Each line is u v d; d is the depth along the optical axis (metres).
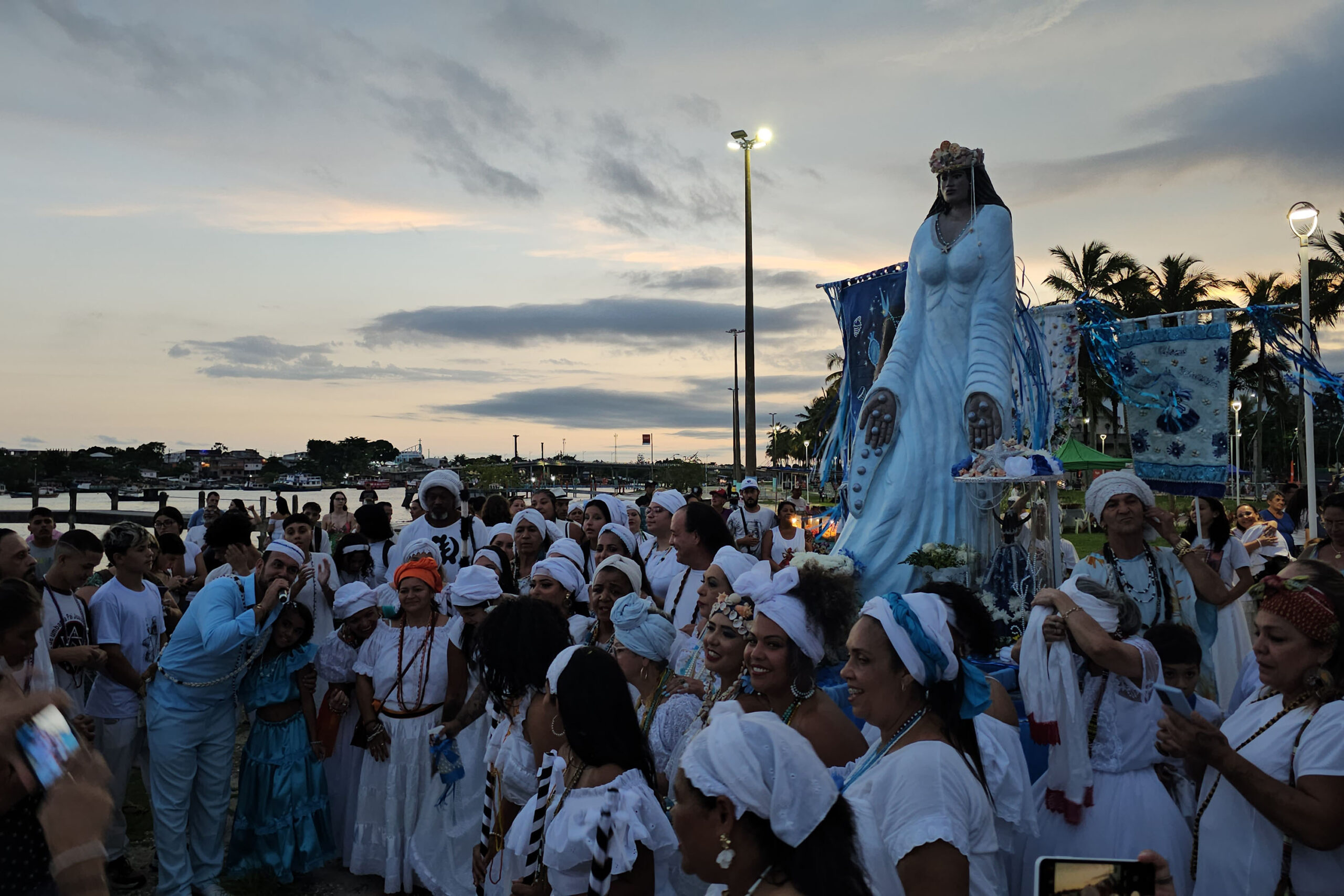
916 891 2.15
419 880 5.14
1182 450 6.46
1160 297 43.75
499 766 3.51
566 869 2.60
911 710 2.49
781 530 12.27
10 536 5.27
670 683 3.79
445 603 5.77
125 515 33.53
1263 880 2.78
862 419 8.12
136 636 5.68
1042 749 4.70
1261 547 8.43
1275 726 2.80
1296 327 6.78
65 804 1.70
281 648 5.54
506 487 71.62
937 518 7.69
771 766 1.68
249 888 5.29
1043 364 8.24
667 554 6.64
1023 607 6.43
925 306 8.07
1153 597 4.27
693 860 1.76
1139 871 1.92
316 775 5.64
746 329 21.41
